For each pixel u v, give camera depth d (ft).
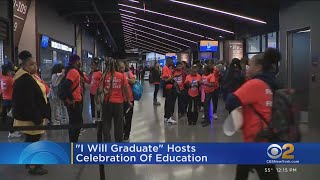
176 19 101.24
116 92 22.75
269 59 11.64
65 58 89.25
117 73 22.79
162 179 17.70
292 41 37.19
